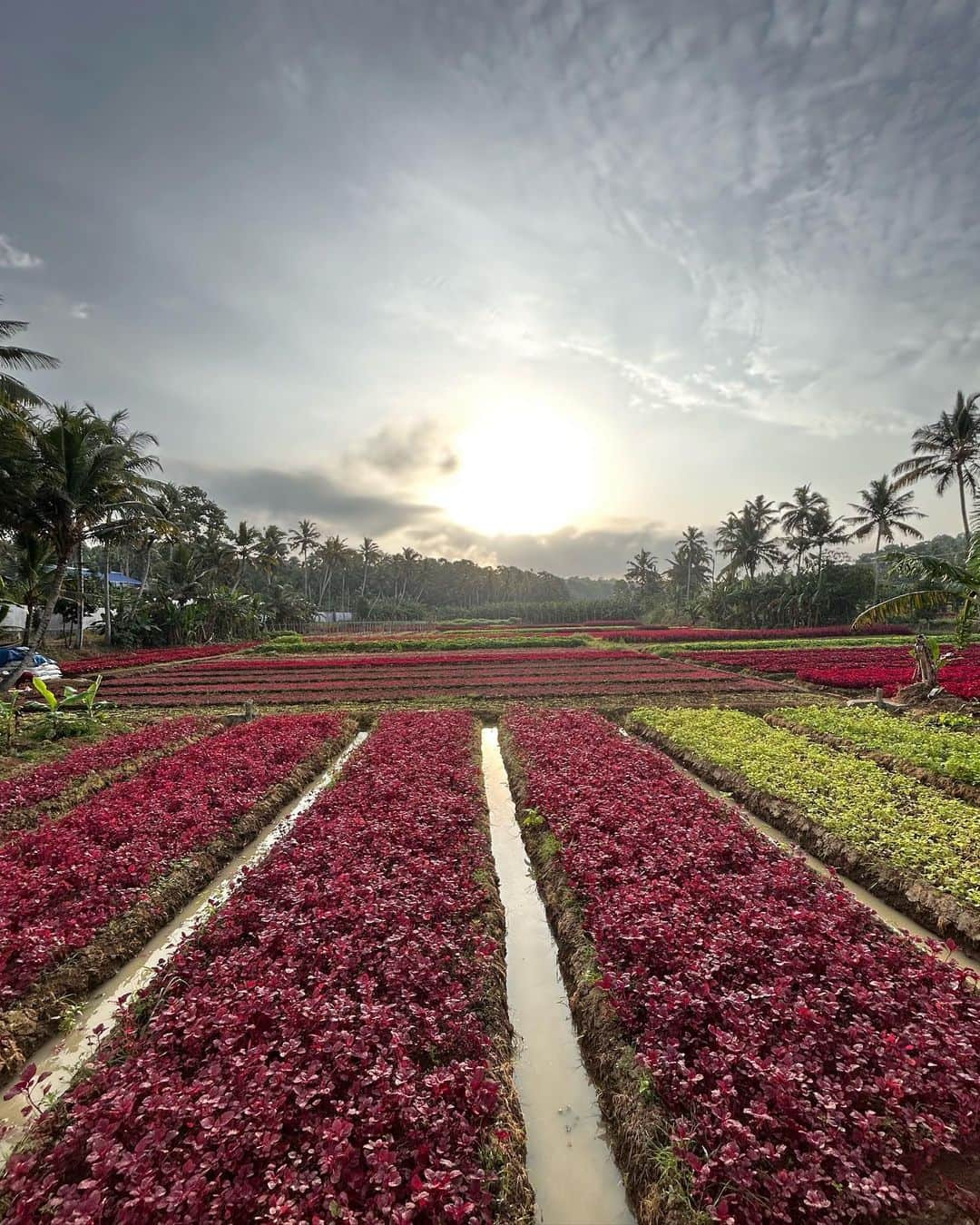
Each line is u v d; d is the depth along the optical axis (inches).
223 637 2038.6
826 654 1293.1
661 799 370.3
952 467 1561.3
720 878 273.6
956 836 320.2
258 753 504.1
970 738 508.4
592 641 1855.3
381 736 563.5
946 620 2064.5
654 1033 186.2
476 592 5767.7
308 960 221.5
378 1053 175.3
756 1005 191.0
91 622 1717.5
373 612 4119.1
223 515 2559.1
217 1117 152.4
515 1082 199.0
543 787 410.0
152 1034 189.5
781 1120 151.9
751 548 2490.2
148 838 334.3
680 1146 151.6
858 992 192.9
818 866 327.3
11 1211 135.2
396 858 302.7
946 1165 151.1
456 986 210.1
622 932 229.0
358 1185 139.0
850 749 505.7
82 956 242.7
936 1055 167.9
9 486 956.0
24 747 576.4
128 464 1137.4
